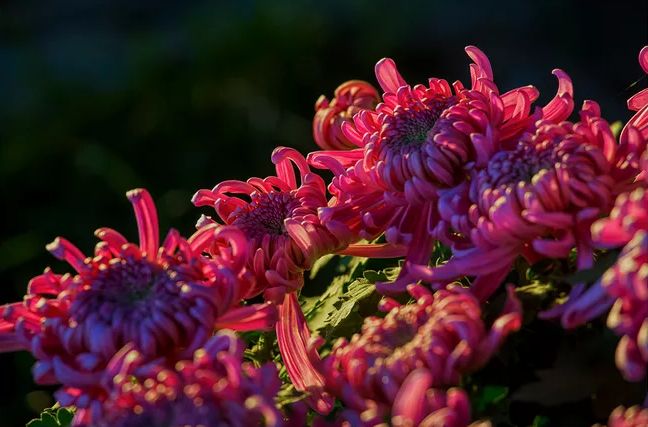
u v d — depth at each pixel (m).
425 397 0.64
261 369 0.65
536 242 0.67
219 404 0.64
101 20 3.39
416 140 0.72
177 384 0.65
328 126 0.82
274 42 2.66
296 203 0.75
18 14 3.41
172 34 3.05
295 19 2.77
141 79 2.63
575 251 0.71
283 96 2.56
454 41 3.04
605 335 0.67
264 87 2.57
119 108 2.56
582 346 0.67
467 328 0.65
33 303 0.69
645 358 0.61
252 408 0.63
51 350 0.68
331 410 0.69
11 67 3.01
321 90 2.62
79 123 2.49
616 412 0.62
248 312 0.69
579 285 0.66
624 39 3.05
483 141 0.70
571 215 0.67
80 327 0.67
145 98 2.58
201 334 0.67
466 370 0.65
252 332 0.81
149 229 0.71
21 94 2.77
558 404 0.66
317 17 2.82
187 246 0.69
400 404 0.63
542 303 0.69
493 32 3.10
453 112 0.71
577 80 2.95
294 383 0.71
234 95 2.55
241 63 2.62
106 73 2.92
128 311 0.67
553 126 0.69
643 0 3.12
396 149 0.72
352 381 0.65
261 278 0.73
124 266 0.69
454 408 0.63
